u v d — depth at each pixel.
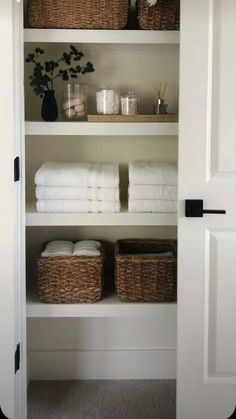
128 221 2.68
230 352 2.58
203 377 2.59
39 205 2.68
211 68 2.46
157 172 2.68
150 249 3.02
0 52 2.40
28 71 3.00
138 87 3.02
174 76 3.02
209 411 2.61
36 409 2.82
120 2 2.65
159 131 2.67
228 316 2.56
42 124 2.65
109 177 2.67
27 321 3.14
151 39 2.66
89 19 2.64
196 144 2.49
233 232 2.53
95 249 2.80
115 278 2.79
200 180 2.50
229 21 2.43
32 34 2.63
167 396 2.96
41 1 2.63
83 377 3.16
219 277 2.54
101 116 2.70
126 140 3.06
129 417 2.74
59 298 2.70
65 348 3.15
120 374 3.16
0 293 2.51
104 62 3.00
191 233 2.52
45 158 3.06
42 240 3.12
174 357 3.15
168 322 3.15
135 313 2.70
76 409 2.82
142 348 3.16
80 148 3.06
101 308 2.70
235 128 2.48
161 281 2.71
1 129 2.43
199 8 2.43
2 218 2.47
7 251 2.49
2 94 2.42
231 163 2.49
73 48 2.78
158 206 2.68
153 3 2.57
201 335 2.57
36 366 3.15
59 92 3.01
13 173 2.46
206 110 2.47
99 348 3.15
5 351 2.53
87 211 2.69
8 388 2.54
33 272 3.13
